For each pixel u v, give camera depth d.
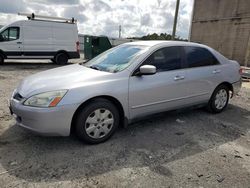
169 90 4.26
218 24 19.11
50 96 3.24
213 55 5.16
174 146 3.71
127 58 4.11
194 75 4.64
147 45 4.33
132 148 3.58
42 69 11.96
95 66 4.25
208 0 19.78
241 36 17.47
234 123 4.86
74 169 2.97
